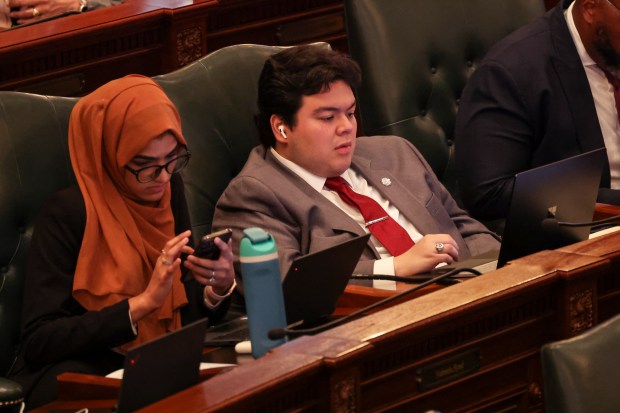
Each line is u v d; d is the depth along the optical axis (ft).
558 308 18.88
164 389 15.84
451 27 31.07
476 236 26.53
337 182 24.86
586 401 14.57
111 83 22.15
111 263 21.86
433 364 17.46
